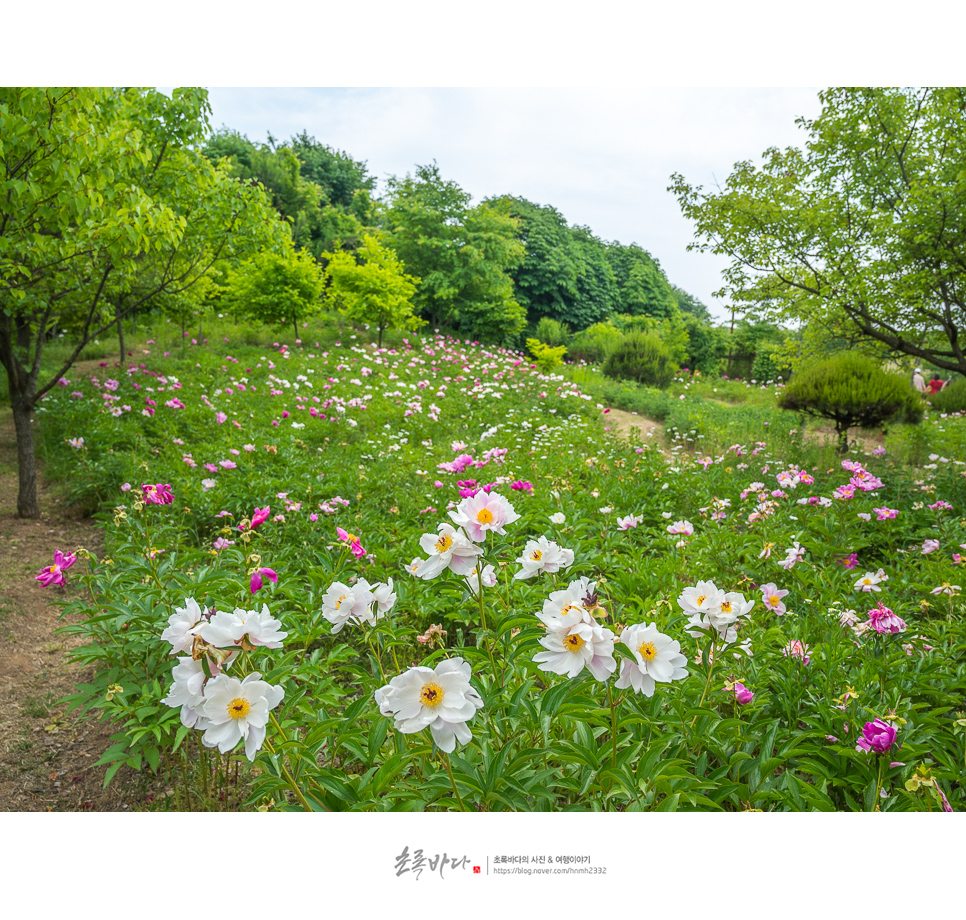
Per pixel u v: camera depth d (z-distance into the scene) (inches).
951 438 349.7
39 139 152.3
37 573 172.1
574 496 221.9
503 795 62.8
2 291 181.9
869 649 104.7
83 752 106.3
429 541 73.1
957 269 275.7
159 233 199.0
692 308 2082.9
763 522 180.9
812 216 306.8
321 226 1256.8
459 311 888.3
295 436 303.3
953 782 80.7
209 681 53.5
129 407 294.5
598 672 59.2
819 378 326.6
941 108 284.5
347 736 73.2
